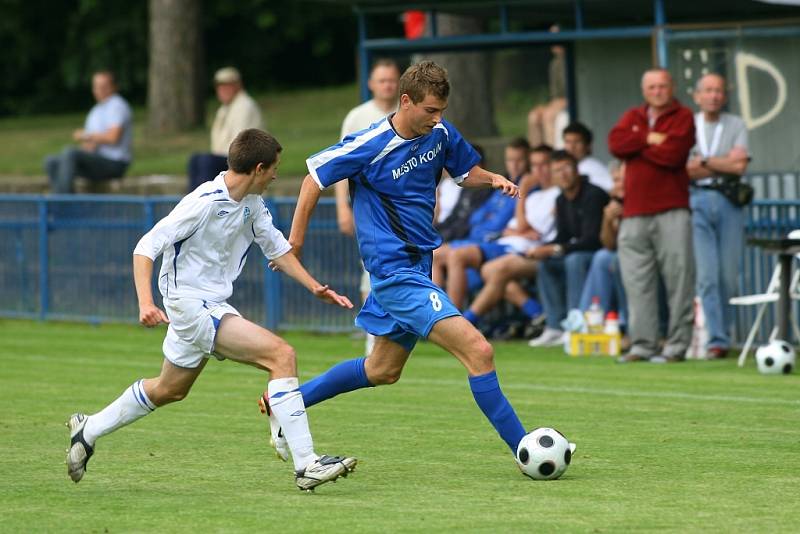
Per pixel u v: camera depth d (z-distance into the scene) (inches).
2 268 2282.2
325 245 1961.1
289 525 768.9
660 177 1553.9
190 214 869.8
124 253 2143.2
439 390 1395.2
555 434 904.9
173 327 895.1
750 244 1528.1
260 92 5216.5
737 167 1600.6
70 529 768.3
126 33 5073.8
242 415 1237.1
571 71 2135.8
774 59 1780.3
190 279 888.9
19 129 4397.1
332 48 5246.1
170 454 1030.4
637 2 1919.3
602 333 1685.5
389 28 5103.3
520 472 940.6
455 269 1804.9
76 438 900.6
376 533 744.3
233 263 905.5
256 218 906.1
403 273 925.8
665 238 1563.7
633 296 1599.4
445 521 773.3
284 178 2733.8
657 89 1528.1
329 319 1975.9
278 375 871.1
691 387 1382.9
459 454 1021.2
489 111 2701.8
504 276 1796.3
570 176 1734.7
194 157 2149.4
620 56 2084.2
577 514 788.6
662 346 1697.8
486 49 2186.3
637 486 880.3
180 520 787.4
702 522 762.2
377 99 1605.6
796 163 1793.8
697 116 1637.6
